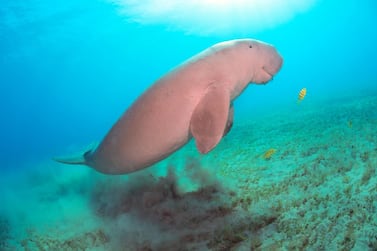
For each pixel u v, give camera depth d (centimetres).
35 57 4375
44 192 842
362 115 898
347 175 419
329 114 1120
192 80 316
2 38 3088
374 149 506
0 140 8131
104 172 473
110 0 2781
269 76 371
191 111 320
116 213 504
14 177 1362
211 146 287
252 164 604
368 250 253
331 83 5153
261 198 411
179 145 358
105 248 394
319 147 619
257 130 1117
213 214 394
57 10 2775
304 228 307
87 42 4409
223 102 304
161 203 466
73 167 1160
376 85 2455
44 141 6153
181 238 352
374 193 339
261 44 362
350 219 300
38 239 491
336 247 266
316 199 362
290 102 2822
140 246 364
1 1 2291
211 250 312
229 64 324
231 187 475
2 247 495
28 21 2819
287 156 610
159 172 695
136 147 365
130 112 359
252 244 300
